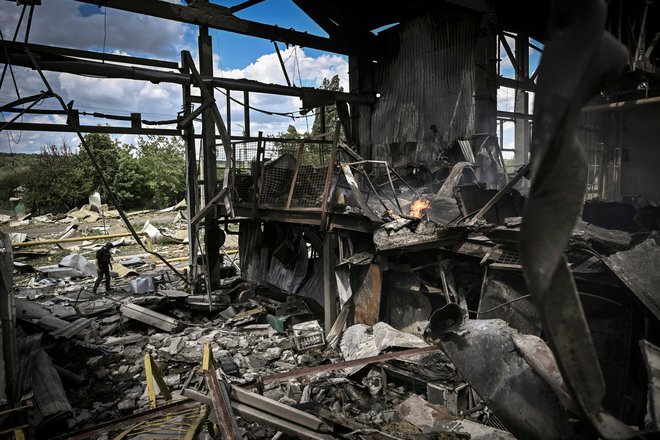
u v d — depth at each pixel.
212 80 12.16
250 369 7.29
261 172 10.25
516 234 5.68
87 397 6.50
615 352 4.82
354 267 8.29
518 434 1.96
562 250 0.75
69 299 11.91
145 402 6.24
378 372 6.34
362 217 7.63
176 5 11.33
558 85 0.73
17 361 5.63
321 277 9.84
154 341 8.65
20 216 35.38
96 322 9.62
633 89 11.81
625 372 4.61
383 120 15.62
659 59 14.06
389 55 15.55
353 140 16.27
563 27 0.79
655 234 5.36
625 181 14.61
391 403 5.73
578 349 0.90
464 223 6.80
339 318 8.41
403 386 6.10
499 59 13.48
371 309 7.86
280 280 10.95
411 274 7.59
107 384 6.89
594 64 0.70
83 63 10.24
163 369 7.38
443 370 5.79
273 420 4.29
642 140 14.18
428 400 5.48
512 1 14.05
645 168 14.20
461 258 7.18
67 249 20.80
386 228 7.12
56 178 38.97
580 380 0.94
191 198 12.51
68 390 6.72
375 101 16.05
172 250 20.77
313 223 8.73
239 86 12.69
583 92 0.70
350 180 8.12
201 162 12.98
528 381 1.94
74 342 8.30
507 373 2.02
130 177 42.09
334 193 8.46
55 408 5.48
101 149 41.41
